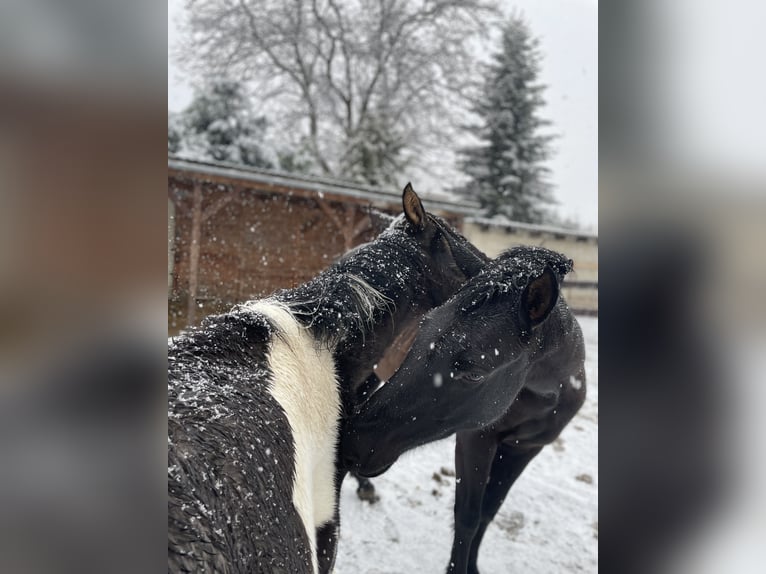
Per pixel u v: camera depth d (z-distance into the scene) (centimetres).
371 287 183
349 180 1705
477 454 266
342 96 1856
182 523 93
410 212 204
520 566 340
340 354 180
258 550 110
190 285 748
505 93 1939
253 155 1586
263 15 1808
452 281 205
